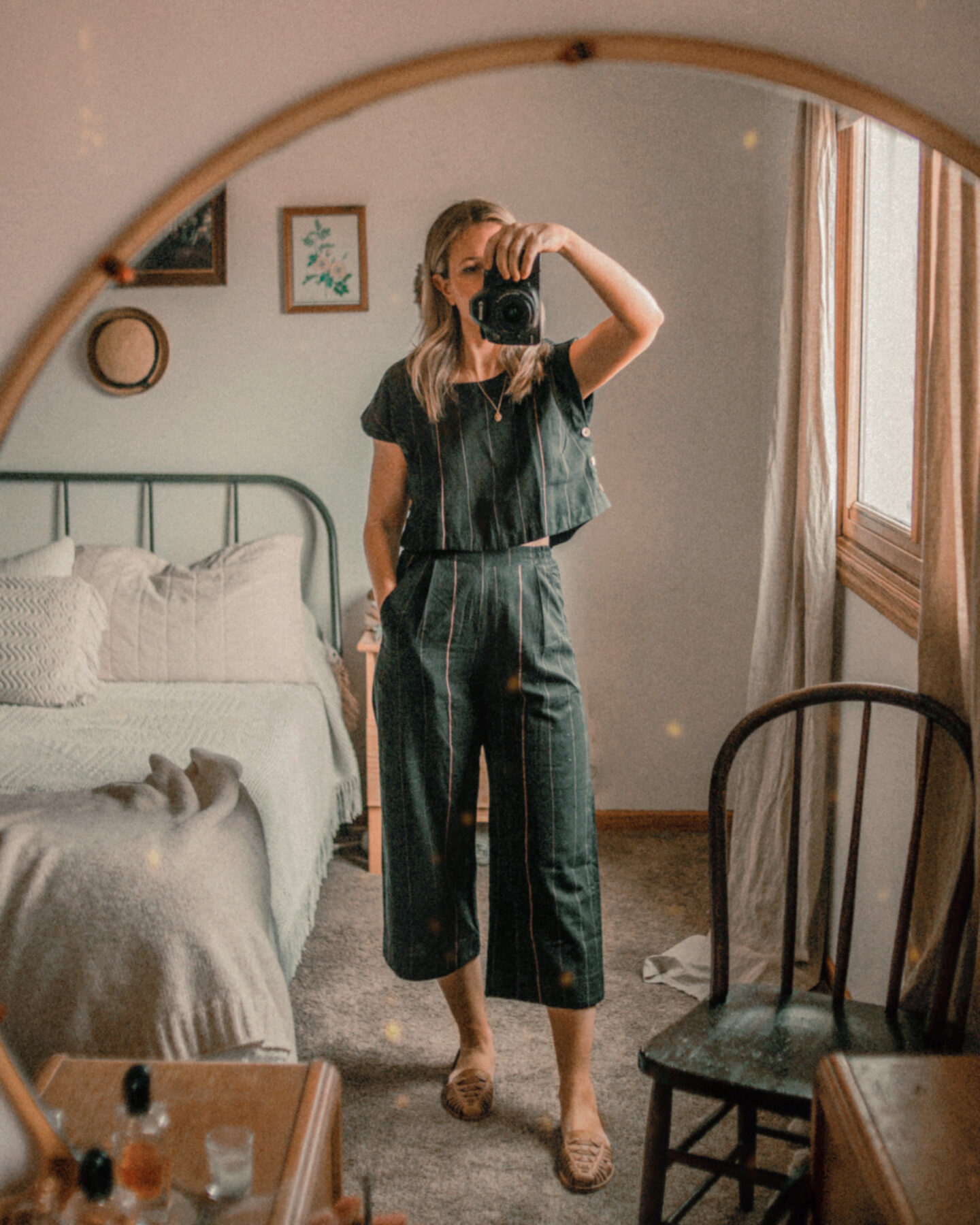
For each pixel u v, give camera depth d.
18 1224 0.65
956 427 1.23
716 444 2.75
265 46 0.62
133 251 0.63
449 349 1.42
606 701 2.88
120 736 2.19
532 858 1.51
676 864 2.67
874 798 1.83
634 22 0.63
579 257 1.29
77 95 0.62
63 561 2.66
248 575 2.66
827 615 2.03
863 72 0.64
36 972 1.48
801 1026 1.26
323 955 2.21
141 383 2.83
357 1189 1.52
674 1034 1.25
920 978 1.30
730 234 2.66
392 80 0.63
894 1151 0.70
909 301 1.86
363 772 2.88
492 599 1.45
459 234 1.37
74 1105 0.82
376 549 1.63
